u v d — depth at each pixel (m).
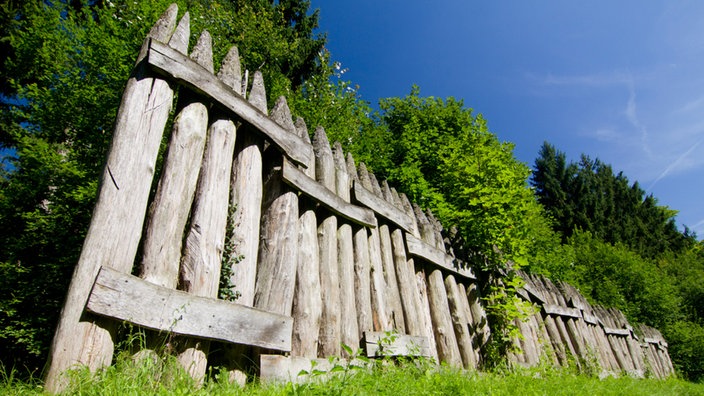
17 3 10.18
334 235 4.18
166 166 2.70
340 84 12.74
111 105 7.27
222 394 2.17
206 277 2.64
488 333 6.00
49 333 4.97
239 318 2.65
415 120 11.12
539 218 13.16
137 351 2.20
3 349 5.20
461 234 6.58
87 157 7.27
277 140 3.57
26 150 6.55
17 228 6.41
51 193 6.76
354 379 2.61
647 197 42.12
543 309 8.27
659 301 18.58
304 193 3.79
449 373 3.71
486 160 6.66
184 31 3.13
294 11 19.94
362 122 12.87
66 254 5.79
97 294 1.98
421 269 5.46
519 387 3.71
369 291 4.36
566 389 4.21
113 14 8.05
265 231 3.49
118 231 2.23
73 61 7.82
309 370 3.09
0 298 5.23
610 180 41.50
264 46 11.94
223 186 3.03
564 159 38.78
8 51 10.26
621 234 35.94
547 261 12.26
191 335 2.34
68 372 1.85
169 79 2.84
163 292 2.27
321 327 3.63
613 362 10.50
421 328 4.85
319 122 11.16
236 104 3.25
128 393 1.78
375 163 10.27
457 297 5.78
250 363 2.85
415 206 6.12
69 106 7.38
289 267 3.38
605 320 11.60
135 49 7.65
